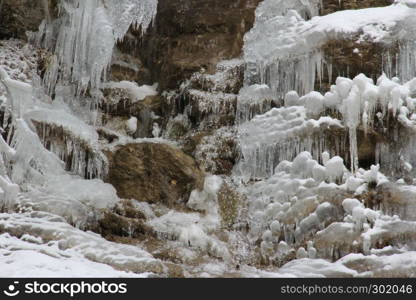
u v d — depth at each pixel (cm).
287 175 909
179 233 873
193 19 1148
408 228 789
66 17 1116
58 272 697
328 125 910
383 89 881
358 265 766
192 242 869
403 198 817
